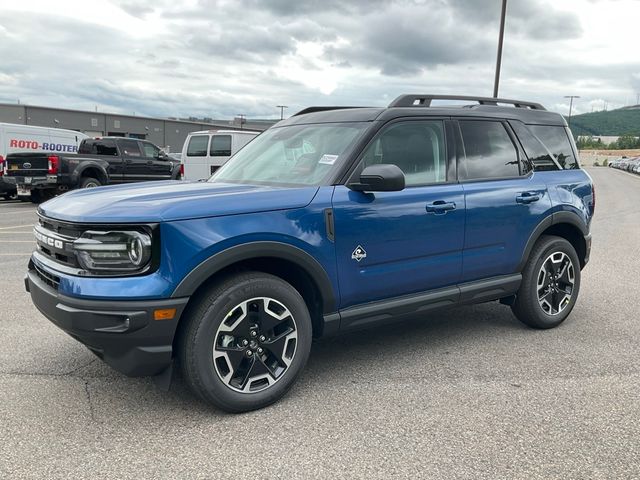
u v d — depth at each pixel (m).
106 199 3.28
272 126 4.80
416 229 3.85
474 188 4.21
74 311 2.95
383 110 3.99
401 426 3.15
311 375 3.90
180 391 3.62
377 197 3.69
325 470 2.71
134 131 59.31
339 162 3.69
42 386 3.68
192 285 3.01
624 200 20.70
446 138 4.20
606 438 3.03
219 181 4.20
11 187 16.61
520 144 4.71
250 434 3.07
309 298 3.66
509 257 4.47
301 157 3.99
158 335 2.97
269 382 3.37
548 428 3.13
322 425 3.17
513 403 3.45
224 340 3.21
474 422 3.20
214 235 3.07
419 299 3.97
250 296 3.24
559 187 4.85
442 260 4.05
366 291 3.70
